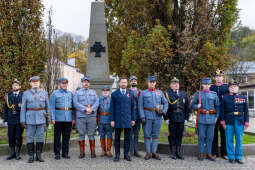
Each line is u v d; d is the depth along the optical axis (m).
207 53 8.53
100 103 6.83
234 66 15.25
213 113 6.18
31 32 8.59
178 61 8.63
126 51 10.37
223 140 6.45
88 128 6.46
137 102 6.73
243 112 6.14
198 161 6.07
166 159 6.23
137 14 12.18
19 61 8.40
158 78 8.99
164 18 10.33
